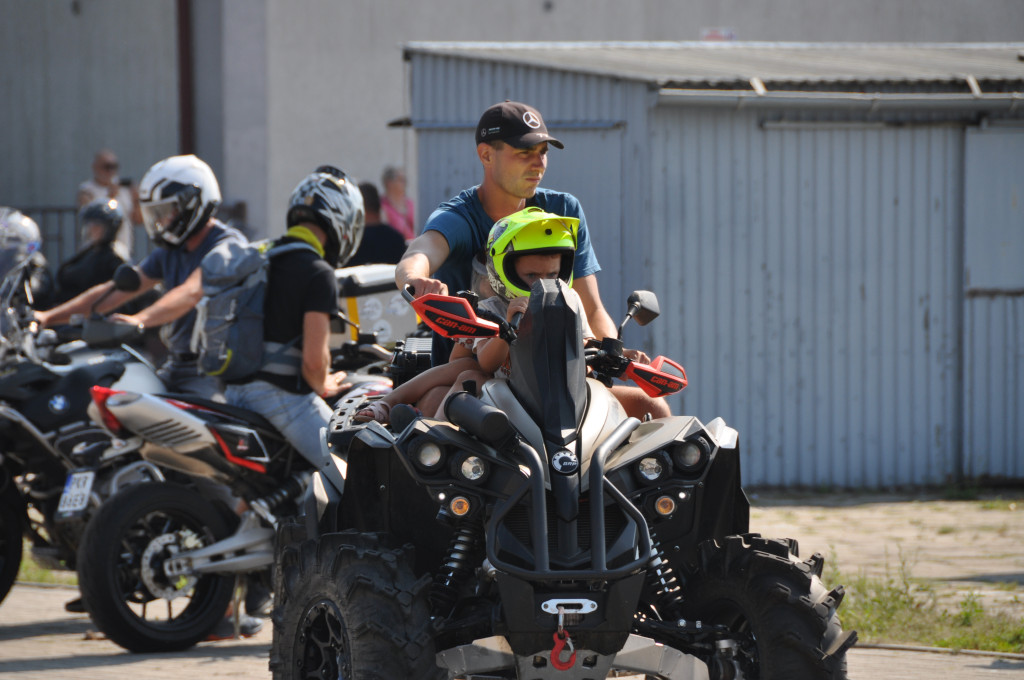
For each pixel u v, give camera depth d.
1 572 25.42
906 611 23.88
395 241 42.09
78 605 25.88
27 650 23.30
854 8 69.25
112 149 67.31
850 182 42.03
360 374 26.34
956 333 42.47
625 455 14.74
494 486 14.45
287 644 15.44
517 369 15.23
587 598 13.91
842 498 40.38
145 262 27.19
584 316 15.80
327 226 24.67
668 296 41.47
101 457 24.03
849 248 42.12
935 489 42.19
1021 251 42.31
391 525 15.97
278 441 23.95
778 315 41.97
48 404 24.31
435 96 44.19
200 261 25.95
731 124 41.56
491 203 19.38
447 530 16.02
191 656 22.69
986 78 41.88
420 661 13.92
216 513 23.58
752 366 41.94
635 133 40.78
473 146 43.56
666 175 41.28
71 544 24.77
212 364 23.59
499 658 14.53
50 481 25.11
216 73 65.38
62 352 25.19
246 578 23.84
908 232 42.25
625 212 41.09
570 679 14.29
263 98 62.09
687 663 14.79
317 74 62.81
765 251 41.84
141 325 24.00
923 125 42.09
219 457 23.14
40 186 68.69
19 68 68.88
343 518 16.47
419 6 63.94
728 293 41.78
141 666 21.75
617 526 14.54
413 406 17.55
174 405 23.17
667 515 14.89
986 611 24.05
